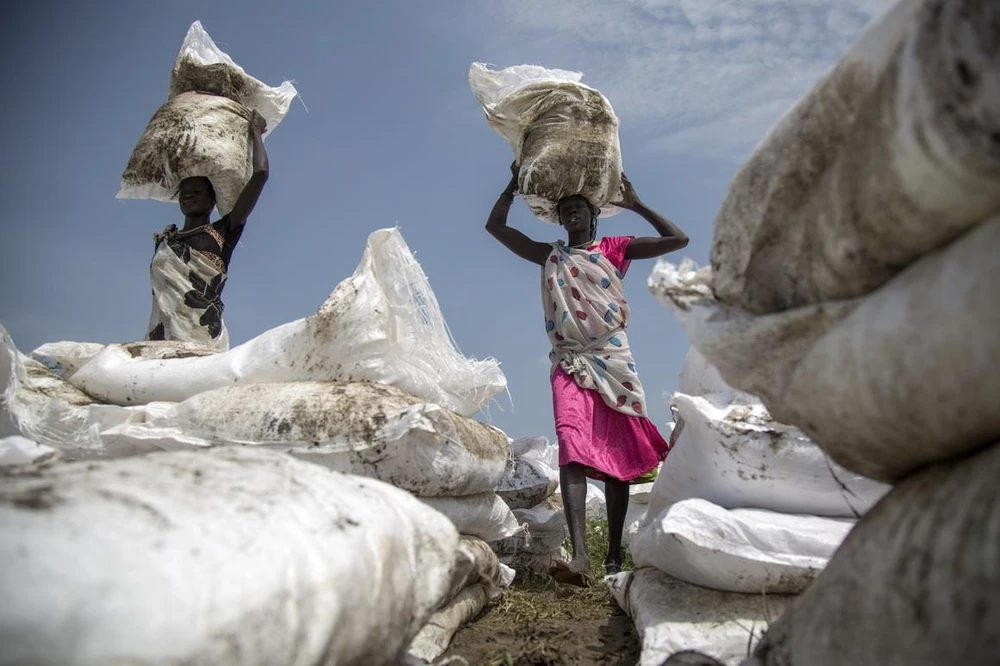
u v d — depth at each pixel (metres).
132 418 3.29
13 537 1.10
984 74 1.22
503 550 5.21
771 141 1.82
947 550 1.26
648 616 2.89
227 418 3.14
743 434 2.86
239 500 1.50
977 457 1.40
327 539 1.54
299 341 3.40
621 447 4.48
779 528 2.69
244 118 5.14
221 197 5.05
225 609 1.25
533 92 4.87
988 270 1.27
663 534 2.76
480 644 3.27
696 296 2.02
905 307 1.43
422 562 1.89
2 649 1.00
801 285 1.80
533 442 5.82
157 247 4.84
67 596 1.07
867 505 2.79
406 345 3.58
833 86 1.62
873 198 1.48
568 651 3.16
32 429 3.29
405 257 3.64
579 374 4.50
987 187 1.30
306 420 3.07
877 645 1.34
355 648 1.55
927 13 1.30
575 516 4.27
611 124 4.83
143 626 1.13
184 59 5.21
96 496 1.32
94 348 4.32
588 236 4.88
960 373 1.33
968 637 1.16
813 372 1.67
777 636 1.75
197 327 4.71
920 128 1.31
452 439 3.18
